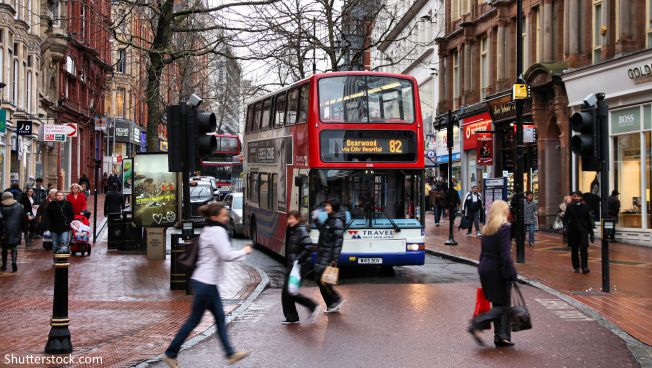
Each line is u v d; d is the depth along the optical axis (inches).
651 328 412.8
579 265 666.8
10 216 647.8
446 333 397.7
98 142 2468.0
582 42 1075.9
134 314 446.9
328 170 636.1
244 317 449.1
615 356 345.7
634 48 948.0
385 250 633.0
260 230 862.5
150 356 337.1
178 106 505.4
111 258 770.8
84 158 2255.2
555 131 1160.8
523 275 634.2
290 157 713.0
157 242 759.7
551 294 540.4
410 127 653.3
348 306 488.7
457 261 781.9
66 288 344.5
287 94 740.0
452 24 1632.6
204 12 868.6
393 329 408.8
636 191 941.8
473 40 1503.4
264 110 856.9
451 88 1664.6
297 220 428.5
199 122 505.0
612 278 619.8
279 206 756.0
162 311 457.7
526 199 924.0
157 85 885.2
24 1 1471.5
